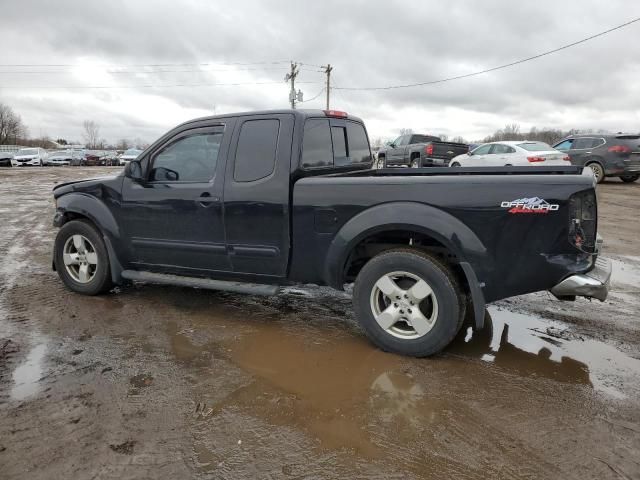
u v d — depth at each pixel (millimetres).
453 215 3176
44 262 6066
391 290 3385
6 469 2180
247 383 3000
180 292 4879
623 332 3887
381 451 2340
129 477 2137
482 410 2705
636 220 9469
